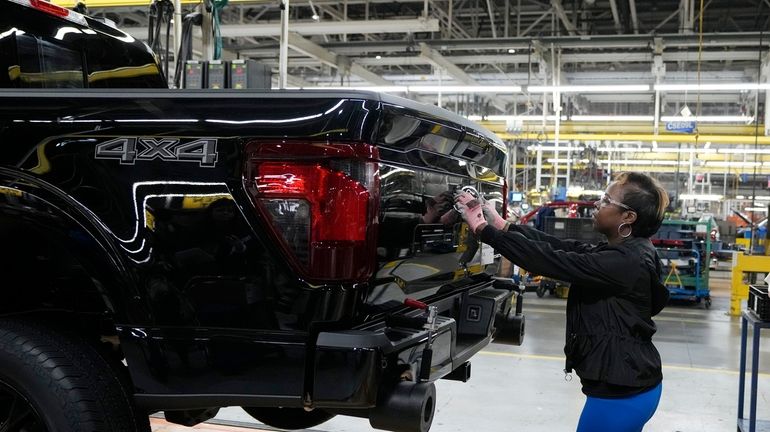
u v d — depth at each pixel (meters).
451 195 2.77
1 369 2.21
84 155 2.16
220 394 2.07
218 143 2.06
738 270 11.09
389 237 2.24
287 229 2.02
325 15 17.27
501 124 20.86
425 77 19.02
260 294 2.03
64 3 7.75
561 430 4.82
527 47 14.18
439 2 15.98
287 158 2.02
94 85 3.23
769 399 5.86
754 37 13.09
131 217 2.11
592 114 24.89
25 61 2.81
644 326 2.52
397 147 2.28
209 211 2.06
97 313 2.61
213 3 5.38
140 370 2.11
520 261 2.51
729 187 37.50
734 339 8.88
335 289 2.01
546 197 20.50
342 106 2.04
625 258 2.47
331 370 1.99
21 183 2.19
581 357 2.57
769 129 17.38
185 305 2.08
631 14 15.78
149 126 2.12
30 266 2.62
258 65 5.20
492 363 6.96
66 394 2.18
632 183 2.61
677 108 21.30
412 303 2.35
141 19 15.13
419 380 2.29
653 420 5.21
